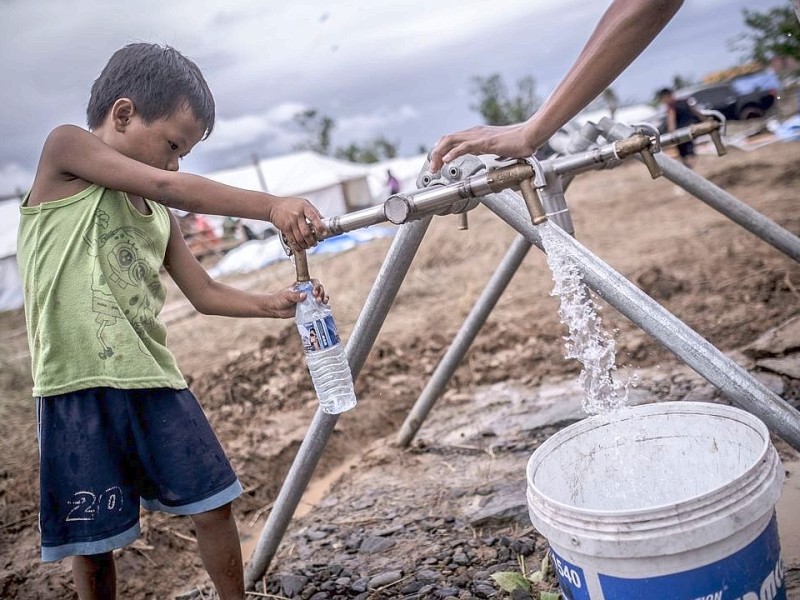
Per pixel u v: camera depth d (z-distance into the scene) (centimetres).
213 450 228
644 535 147
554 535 161
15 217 2092
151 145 219
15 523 366
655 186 1264
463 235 964
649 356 439
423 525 308
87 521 216
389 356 529
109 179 210
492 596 244
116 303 215
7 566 325
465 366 495
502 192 221
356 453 424
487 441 384
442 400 461
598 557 153
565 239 204
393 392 473
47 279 214
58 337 215
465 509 313
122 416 217
